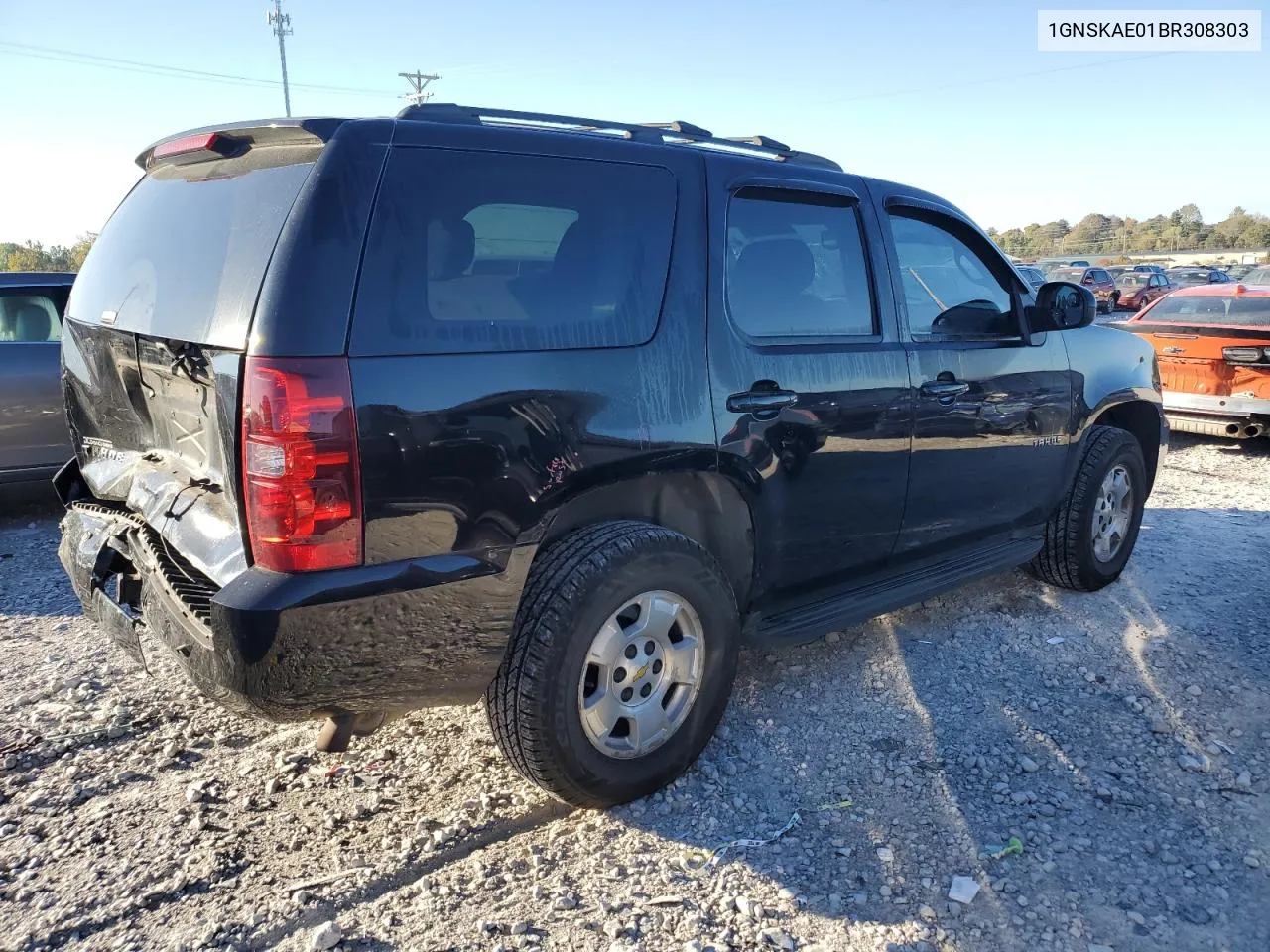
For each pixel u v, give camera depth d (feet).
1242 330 28.12
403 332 7.75
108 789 9.94
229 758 10.61
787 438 10.51
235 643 7.32
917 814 9.57
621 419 9.01
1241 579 16.74
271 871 8.64
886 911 8.14
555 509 8.60
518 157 8.86
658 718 9.62
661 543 9.24
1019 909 8.17
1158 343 30.45
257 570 7.45
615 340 9.13
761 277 10.64
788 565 11.10
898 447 11.86
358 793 9.91
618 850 8.98
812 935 7.86
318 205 7.59
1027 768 10.43
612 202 9.45
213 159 9.05
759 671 12.78
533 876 8.59
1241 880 8.59
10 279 20.65
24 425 20.39
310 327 7.31
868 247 11.95
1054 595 15.85
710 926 7.95
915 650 13.56
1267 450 30.40
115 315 9.61
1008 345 13.61
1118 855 8.93
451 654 8.23
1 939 7.75
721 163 10.50
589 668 9.12
